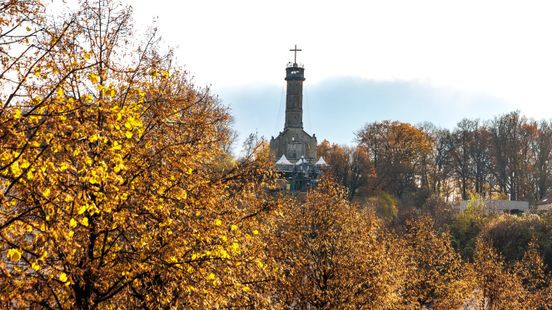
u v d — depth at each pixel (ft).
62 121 44.78
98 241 56.54
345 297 122.62
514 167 527.40
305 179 407.44
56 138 44.45
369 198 386.93
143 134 60.08
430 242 182.39
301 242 120.67
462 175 552.00
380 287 124.88
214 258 58.39
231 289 59.88
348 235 129.29
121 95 58.29
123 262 55.11
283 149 613.52
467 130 565.12
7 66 47.03
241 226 65.67
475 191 549.54
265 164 74.95
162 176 57.82
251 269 66.03
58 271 48.34
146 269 55.06
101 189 50.70
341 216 131.34
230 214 64.54
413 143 532.32
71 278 48.01
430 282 168.14
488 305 187.52
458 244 292.61
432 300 173.78
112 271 54.49
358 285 124.67
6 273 42.14
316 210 130.11
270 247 100.58
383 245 137.59
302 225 124.98
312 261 125.29
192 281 57.31
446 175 556.92
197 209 61.26
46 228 45.65
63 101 45.96
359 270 125.18
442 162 564.71
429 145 545.03
